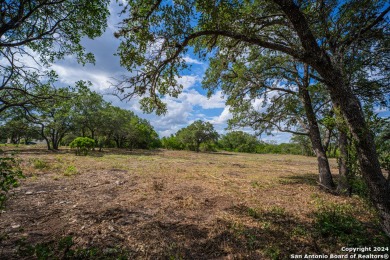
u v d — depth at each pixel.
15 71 5.41
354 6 3.99
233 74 8.98
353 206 6.04
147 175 10.55
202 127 50.44
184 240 3.87
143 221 4.66
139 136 41.28
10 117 18.44
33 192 6.55
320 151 8.95
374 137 4.02
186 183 8.96
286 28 6.77
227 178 10.78
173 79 5.27
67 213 4.92
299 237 4.04
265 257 3.37
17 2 4.31
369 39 5.55
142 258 3.26
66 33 5.44
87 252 3.20
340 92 3.70
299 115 9.72
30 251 3.01
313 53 3.60
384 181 3.64
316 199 6.77
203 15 4.14
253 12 5.06
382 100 6.31
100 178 9.25
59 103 6.48
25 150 24.33
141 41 4.09
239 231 4.23
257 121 10.09
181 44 4.14
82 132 34.41
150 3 3.97
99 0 4.94
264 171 14.69
